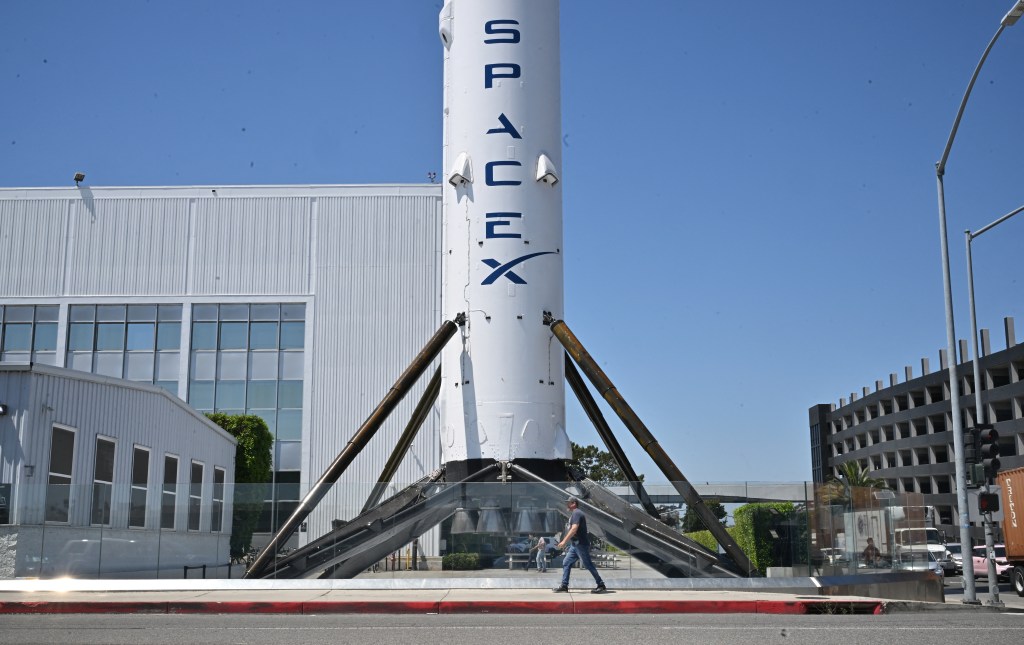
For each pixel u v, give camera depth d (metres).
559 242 22.50
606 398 21.47
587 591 18.55
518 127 22.19
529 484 20.41
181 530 21.34
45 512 21.22
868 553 21.05
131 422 26.38
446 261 22.61
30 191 44.12
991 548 21.12
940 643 10.58
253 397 42.84
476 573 20.02
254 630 12.17
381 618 14.41
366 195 44.03
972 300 29.19
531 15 22.80
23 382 22.27
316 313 43.28
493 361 21.39
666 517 20.78
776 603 15.96
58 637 11.32
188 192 44.12
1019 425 73.62
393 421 42.38
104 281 43.56
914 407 91.62
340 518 21.56
